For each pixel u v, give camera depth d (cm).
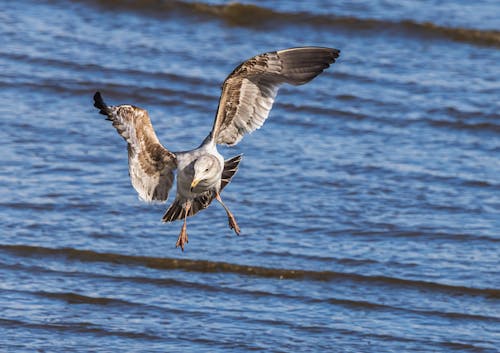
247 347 1429
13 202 1778
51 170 1883
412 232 1733
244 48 2359
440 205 1806
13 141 1970
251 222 1756
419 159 1961
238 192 1838
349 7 2478
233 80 1157
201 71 2259
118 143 1991
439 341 1462
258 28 2433
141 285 1589
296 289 1591
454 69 2284
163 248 1683
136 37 2380
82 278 1598
